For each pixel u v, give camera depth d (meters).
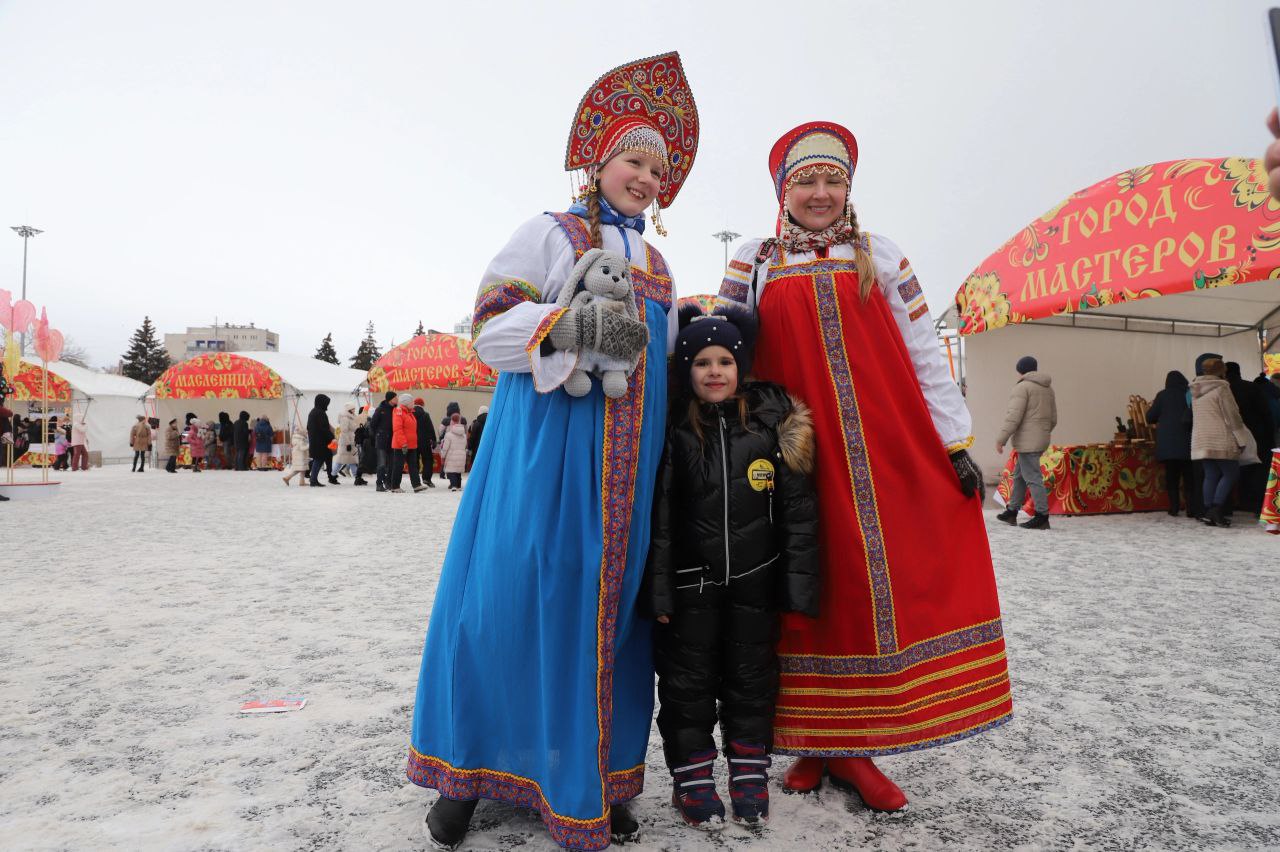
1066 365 11.46
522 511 1.74
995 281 9.67
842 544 1.95
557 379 1.71
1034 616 4.10
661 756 2.38
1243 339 11.91
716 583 1.88
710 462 1.90
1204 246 7.48
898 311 2.16
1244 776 2.14
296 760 2.27
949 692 1.97
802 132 2.20
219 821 1.89
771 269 2.20
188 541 7.25
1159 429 8.89
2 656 3.38
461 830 1.76
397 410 14.07
